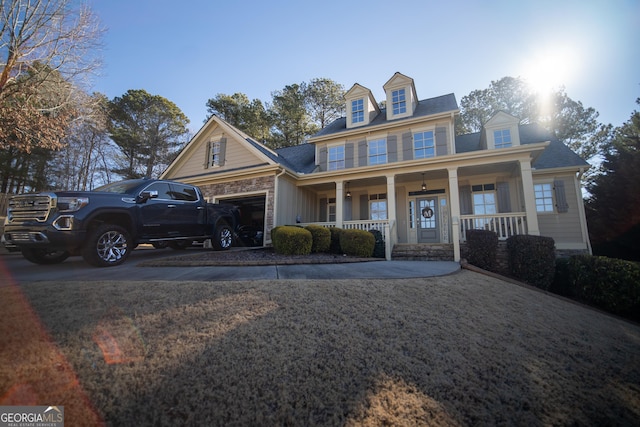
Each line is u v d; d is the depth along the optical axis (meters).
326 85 26.30
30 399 1.62
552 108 21.59
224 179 11.17
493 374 2.11
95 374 1.82
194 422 1.50
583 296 5.55
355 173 10.28
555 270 6.40
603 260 5.36
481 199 10.52
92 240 4.73
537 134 11.23
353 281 3.98
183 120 28.69
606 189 10.67
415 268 5.53
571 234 9.47
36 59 11.36
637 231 9.62
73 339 2.20
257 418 1.54
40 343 2.13
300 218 11.39
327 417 1.58
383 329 2.63
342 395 1.74
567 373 2.28
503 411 1.73
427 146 10.93
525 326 3.14
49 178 20.88
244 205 13.70
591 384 2.17
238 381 1.80
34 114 11.59
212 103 25.69
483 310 3.42
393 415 1.62
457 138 13.38
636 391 2.14
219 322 2.55
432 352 2.31
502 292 4.41
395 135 11.56
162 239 6.07
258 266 5.32
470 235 7.22
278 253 7.33
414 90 12.37
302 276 4.41
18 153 18.22
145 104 26.64
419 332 2.63
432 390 1.85
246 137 11.73
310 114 26.48
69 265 5.16
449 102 11.62
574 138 20.59
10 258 6.47
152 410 1.56
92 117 15.09
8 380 1.73
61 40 11.67
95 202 4.81
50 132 12.25
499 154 8.30
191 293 3.23
